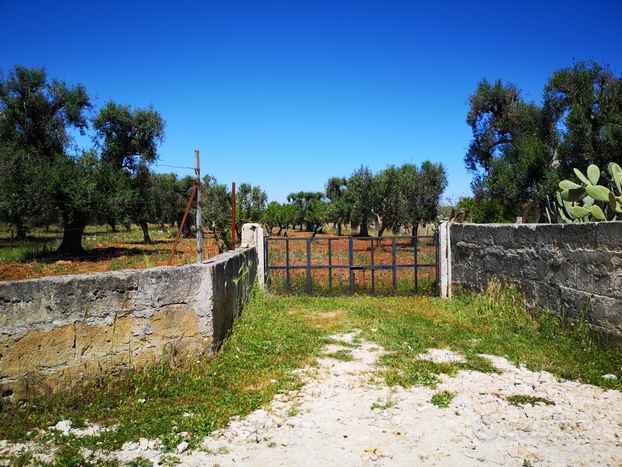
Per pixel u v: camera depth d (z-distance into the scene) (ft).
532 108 62.85
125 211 58.59
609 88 50.29
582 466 8.87
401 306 25.67
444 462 9.17
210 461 9.24
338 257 51.60
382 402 12.37
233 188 28.78
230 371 14.56
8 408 11.02
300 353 16.89
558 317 18.65
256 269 28.37
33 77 58.23
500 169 64.23
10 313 11.14
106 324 12.80
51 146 58.70
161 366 13.92
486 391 13.04
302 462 9.22
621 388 12.80
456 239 27.81
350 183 85.40
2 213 48.08
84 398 11.90
